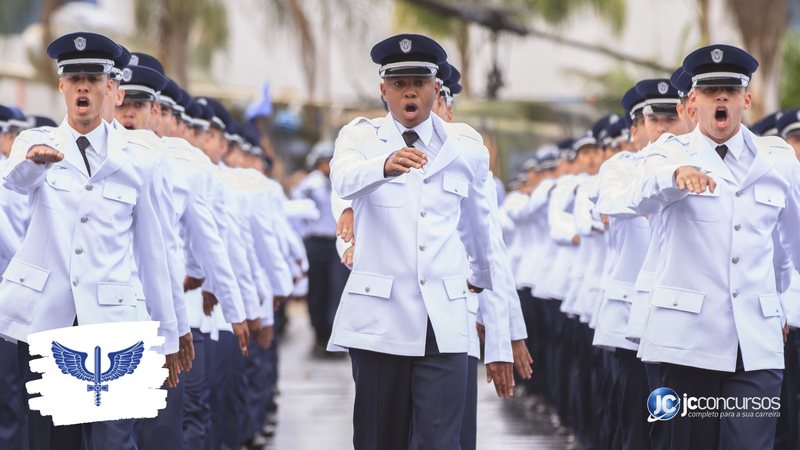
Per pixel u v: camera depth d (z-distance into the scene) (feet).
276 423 110.11
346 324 58.18
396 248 57.93
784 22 177.17
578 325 98.17
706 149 62.18
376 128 59.21
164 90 76.43
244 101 220.64
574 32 284.00
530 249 118.83
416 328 57.62
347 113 220.23
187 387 76.28
